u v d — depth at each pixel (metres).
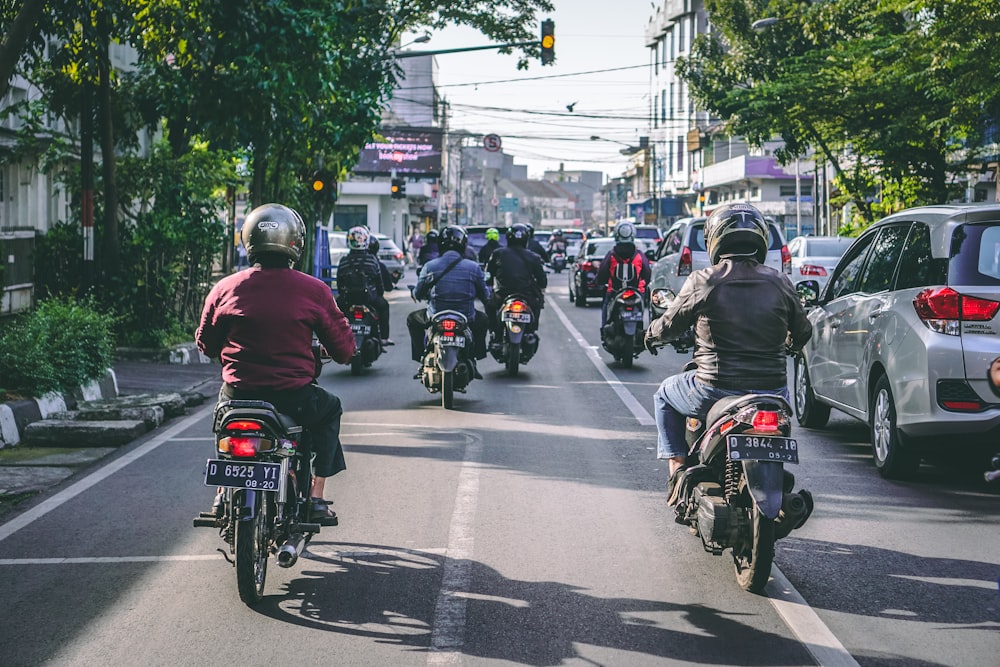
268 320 7.09
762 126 33.66
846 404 11.66
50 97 23.05
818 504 9.41
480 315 15.84
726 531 6.84
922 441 9.88
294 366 7.14
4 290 20.50
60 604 6.89
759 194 75.12
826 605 6.81
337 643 6.16
